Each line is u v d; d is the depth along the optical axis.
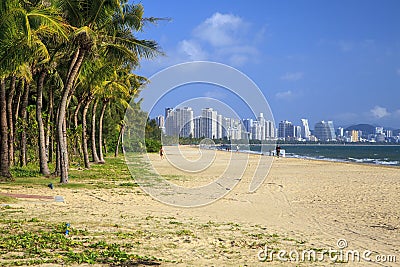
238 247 9.18
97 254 8.16
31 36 16.86
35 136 30.61
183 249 8.91
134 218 12.31
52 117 31.17
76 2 19.61
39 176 23.41
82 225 11.03
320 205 15.70
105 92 33.91
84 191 18.05
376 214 13.81
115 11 20.44
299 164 41.72
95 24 20.55
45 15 17.02
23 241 8.95
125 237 9.77
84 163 33.56
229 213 13.77
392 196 18.33
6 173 20.83
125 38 21.92
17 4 16.23
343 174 30.28
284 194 18.73
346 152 94.44
